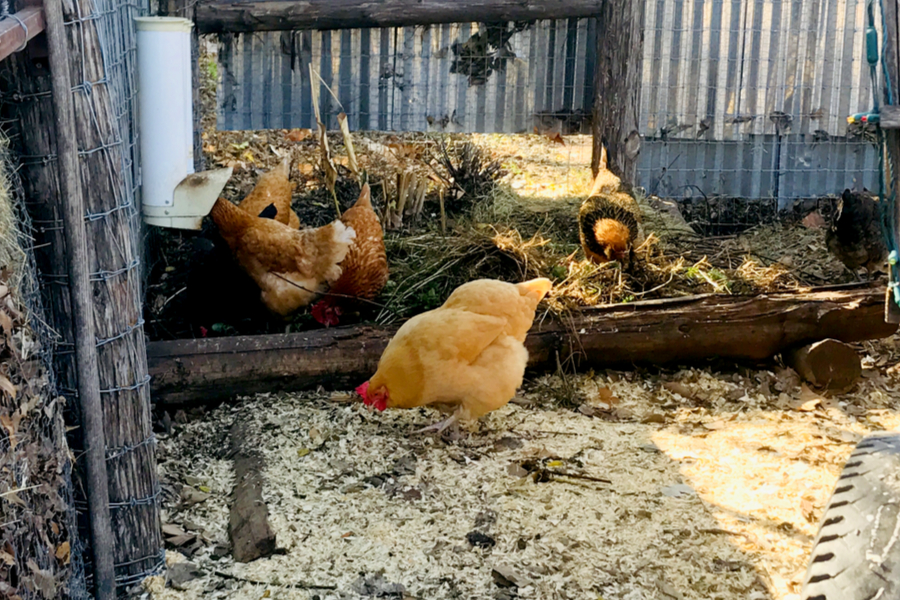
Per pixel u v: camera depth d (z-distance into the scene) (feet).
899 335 15.34
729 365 14.52
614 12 17.15
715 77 17.92
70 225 10.96
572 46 17.75
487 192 17.72
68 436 11.28
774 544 11.89
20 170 10.99
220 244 14.44
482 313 13.12
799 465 12.85
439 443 13.23
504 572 11.62
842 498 10.60
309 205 17.58
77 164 10.94
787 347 14.46
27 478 10.53
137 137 14.32
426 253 15.61
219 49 17.60
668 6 17.69
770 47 17.85
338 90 17.88
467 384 12.94
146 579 11.62
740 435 13.37
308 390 13.96
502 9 17.37
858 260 15.74
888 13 12.34
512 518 12.21
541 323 14.26
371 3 17.26
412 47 17.78
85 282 11.05
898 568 10.16
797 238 17.21
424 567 11.71
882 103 12.50
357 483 12.62
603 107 17.47
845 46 17.88
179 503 12.43
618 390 14.17
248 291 14.55
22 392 10.53
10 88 10.89
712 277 15.60
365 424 13.48
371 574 11.64
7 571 10.30
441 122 18.04
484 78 17.89
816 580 10.36
